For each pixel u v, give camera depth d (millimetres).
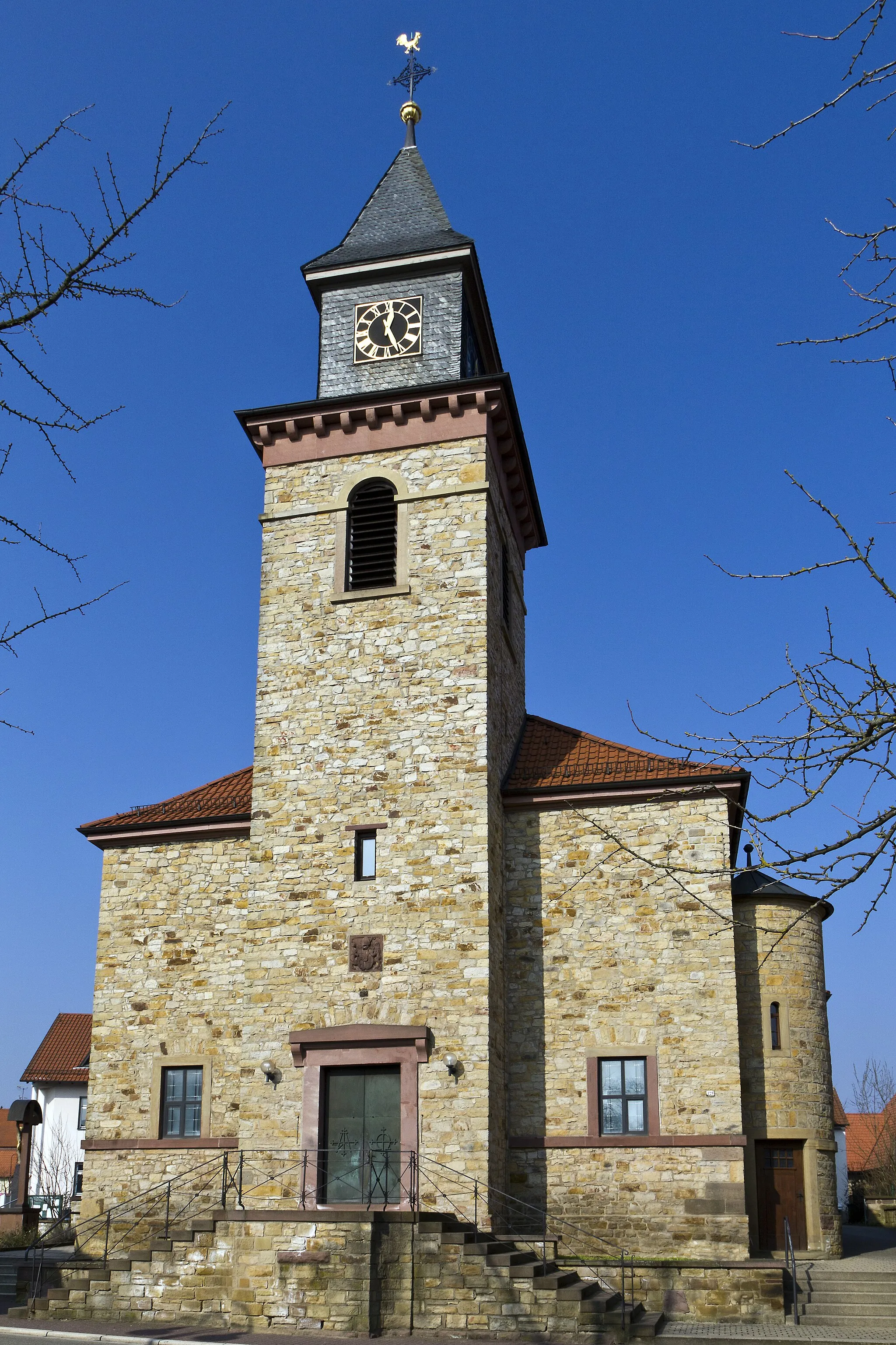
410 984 21219
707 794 22547
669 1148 20812
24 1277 20125
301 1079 21141
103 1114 23203
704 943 21812
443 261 25891
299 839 22594
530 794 23219
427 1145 20234
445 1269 17469
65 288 7285
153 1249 18703
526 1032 22094
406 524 24078
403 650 23297
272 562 24562
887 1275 20188
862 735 8102
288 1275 17562
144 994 23828
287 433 25312
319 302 27141
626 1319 16891
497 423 25047
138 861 24750
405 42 30922
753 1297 18594
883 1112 64875
